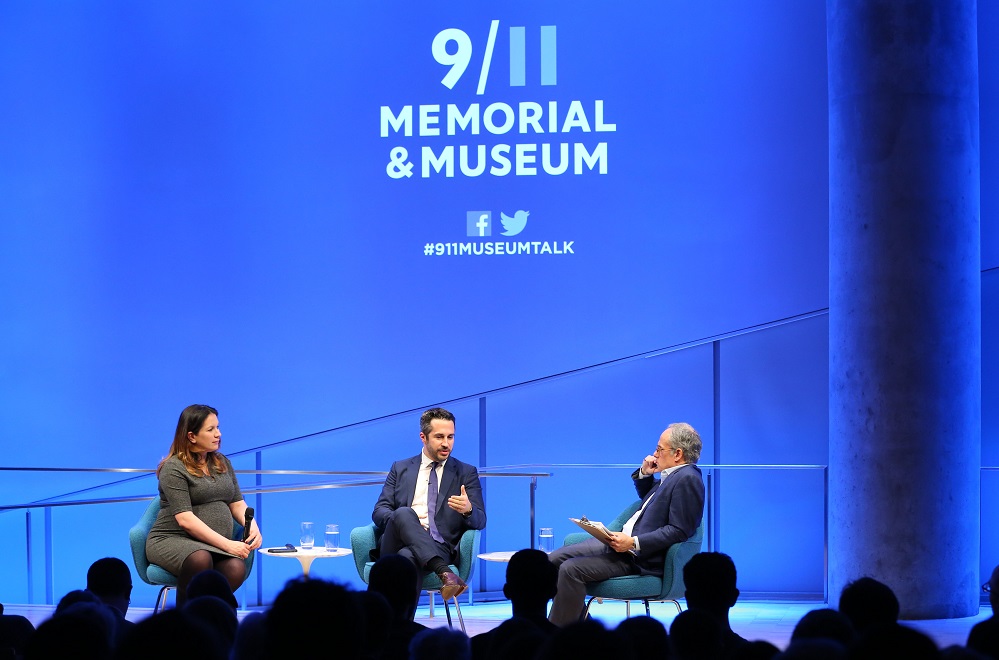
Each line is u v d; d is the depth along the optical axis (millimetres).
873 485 9086
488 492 11531
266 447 11391
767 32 11164
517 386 11273
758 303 11078
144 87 11680
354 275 11406
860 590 4086
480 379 11273
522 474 10172
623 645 2803
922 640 2705
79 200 11672
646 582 7746
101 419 11539
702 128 11188
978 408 9352
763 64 11156
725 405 11391
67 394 11586
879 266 9078
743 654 3271
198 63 11648
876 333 9078
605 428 11445
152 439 11492
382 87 11461
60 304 11633
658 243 11203
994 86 10953
